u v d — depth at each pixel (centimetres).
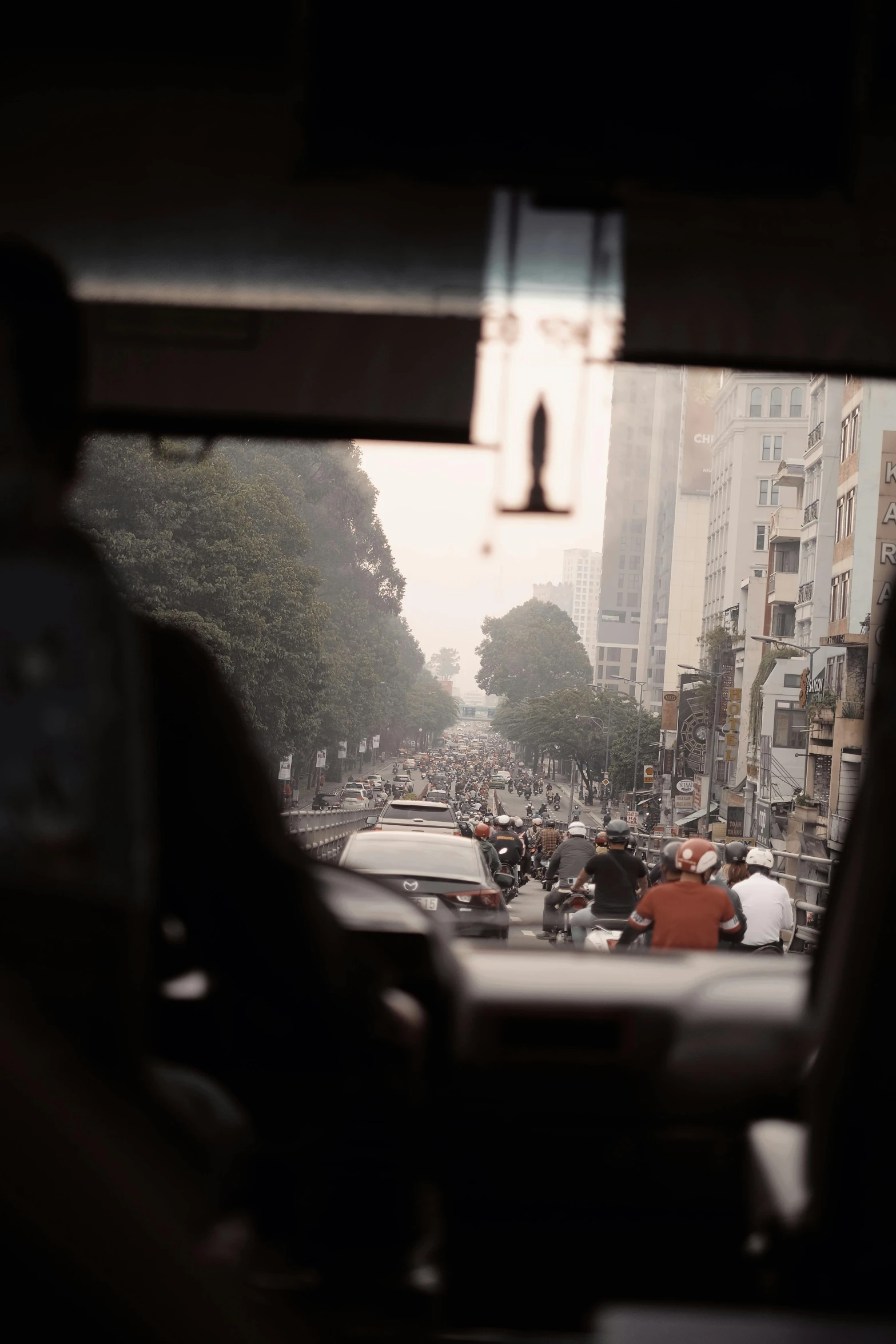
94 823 112
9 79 238
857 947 158
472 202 246
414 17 204
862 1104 157
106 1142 85
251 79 230
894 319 295
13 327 127
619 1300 222
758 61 208
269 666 5141
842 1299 158
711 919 664
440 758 17138
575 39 209
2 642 111
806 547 4797
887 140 216
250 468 4728
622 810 6738
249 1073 182
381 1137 197
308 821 2264
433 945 260
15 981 92
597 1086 250
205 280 292
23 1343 78
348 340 291
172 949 177
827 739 4372
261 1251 166
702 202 243
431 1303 198
